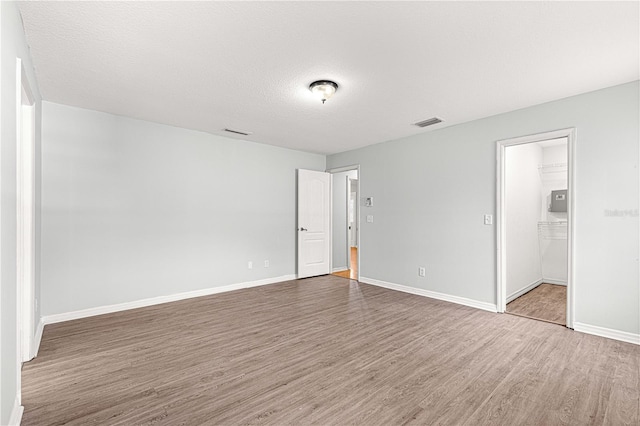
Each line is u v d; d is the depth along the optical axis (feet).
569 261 10.69
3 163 5.14
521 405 6.40
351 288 16.80
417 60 8.33
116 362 8.26
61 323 11.28
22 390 6.89
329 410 6.23
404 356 8.63
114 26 6.88
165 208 14.16
